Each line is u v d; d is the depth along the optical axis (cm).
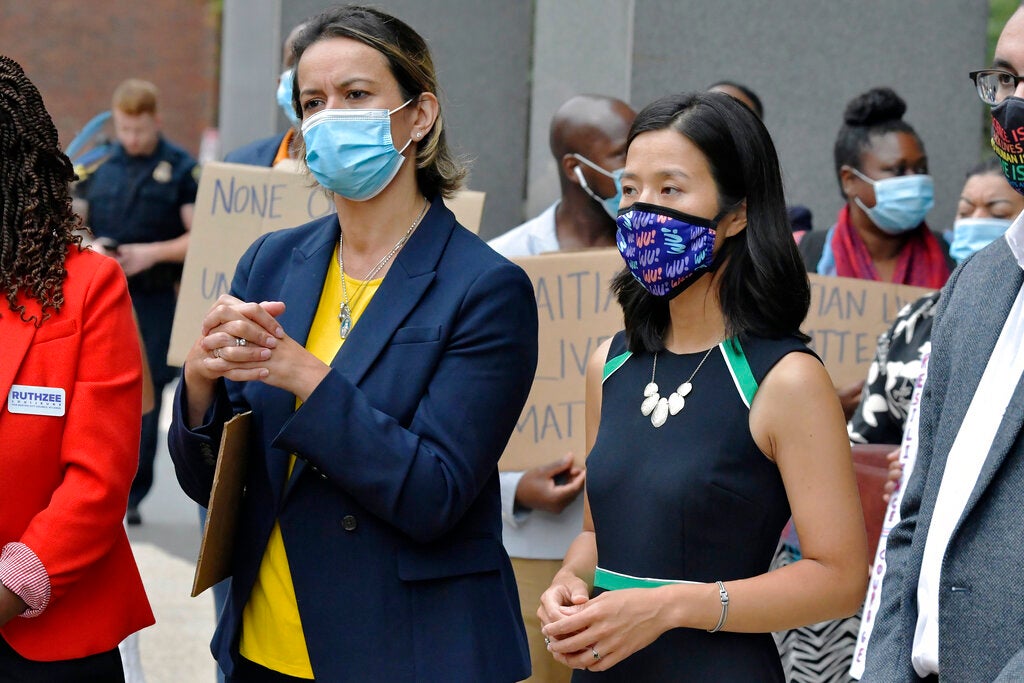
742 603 832
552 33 2173
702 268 888
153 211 2441
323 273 912
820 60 2205
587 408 984
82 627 900
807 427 852
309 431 813
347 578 850
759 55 2197
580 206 1409
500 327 869
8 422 877
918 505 812
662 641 865
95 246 2319
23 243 894
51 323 892
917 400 1065
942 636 727
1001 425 722
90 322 902
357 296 900
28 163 904
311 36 902
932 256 1584
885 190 1541
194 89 8169
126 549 938
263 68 2319
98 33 8088
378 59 884
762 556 871
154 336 2445
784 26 2195
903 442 1078
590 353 1259
